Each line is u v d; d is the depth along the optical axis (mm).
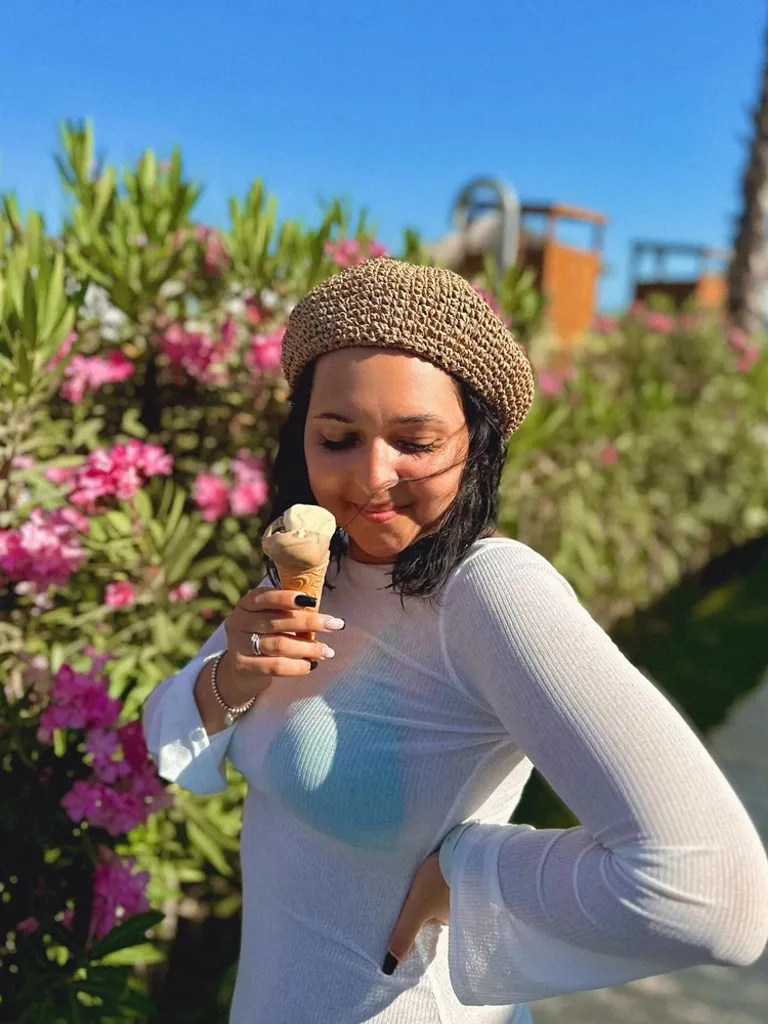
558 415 3816
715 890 720
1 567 1969
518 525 3689
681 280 12344
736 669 5352
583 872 778
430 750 954
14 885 1733
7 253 2146
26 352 1854
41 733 1762
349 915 1030
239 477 2578
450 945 900
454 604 915
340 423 940
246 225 2693
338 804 971
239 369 2736
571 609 857
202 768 1206
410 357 915
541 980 852
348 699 989
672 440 6012
